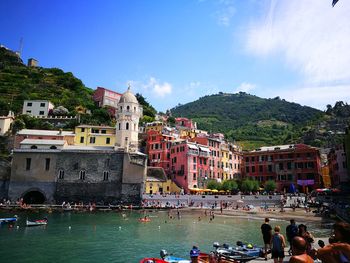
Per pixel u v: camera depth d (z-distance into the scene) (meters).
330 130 167.12
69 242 35.91
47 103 126.88
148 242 36.28
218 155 109.75
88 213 65.75
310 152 98.56
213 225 50.97
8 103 132.88
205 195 81.81
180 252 31.28
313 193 86.12
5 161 82.75
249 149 172.00
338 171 91.75
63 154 81.81
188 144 98.88
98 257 29.22
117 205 76.38
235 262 20.11
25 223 49.53
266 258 20.14
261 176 107.69
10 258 28.50
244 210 71.50
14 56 194.00
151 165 108.69
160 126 124.06
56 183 79.75
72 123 116.94
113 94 156.25
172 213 67.50
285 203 75.88
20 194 78.50
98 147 88.06
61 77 177.12
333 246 7.32
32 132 95.44
